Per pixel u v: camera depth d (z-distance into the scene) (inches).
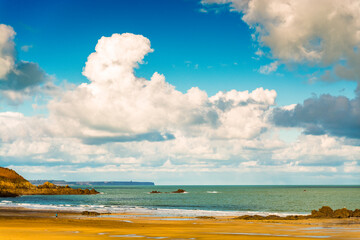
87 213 2534.5
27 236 1286.9
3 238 1223.5
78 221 1946.4
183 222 2023.9
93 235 1371.8
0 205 3752.5
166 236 1381.6
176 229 1646.2
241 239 1312.7
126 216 2475.4
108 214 2637.8
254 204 4598.9
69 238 1266.0
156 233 1475.1
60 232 1445.6
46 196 6924.2
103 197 6692.9
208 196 7386.8
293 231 1593.3
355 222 2038.6
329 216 2326.5
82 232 1466.5
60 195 7588.6
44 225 1733.5
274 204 4606.3
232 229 1663.4
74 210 3034.0
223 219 2265.0
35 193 7411.4
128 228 1670.8
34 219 2044.8
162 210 3240.7
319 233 1510.8
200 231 1569.9
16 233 1363.2
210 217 2364.7
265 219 2236.7
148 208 3560.5
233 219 2255.2
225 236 1390.3
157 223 1950.1
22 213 2618.1
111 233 1454.2
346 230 1637.6
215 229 1663.4
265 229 1669.5
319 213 2367.1
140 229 1631.4
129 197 6776.6
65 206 3690.9
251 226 1806.1
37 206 3634.4
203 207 3966.5
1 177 7362.2
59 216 2393.0
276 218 2266.2
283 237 1369.3
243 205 4392.2
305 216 2361.0
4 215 2364.7
